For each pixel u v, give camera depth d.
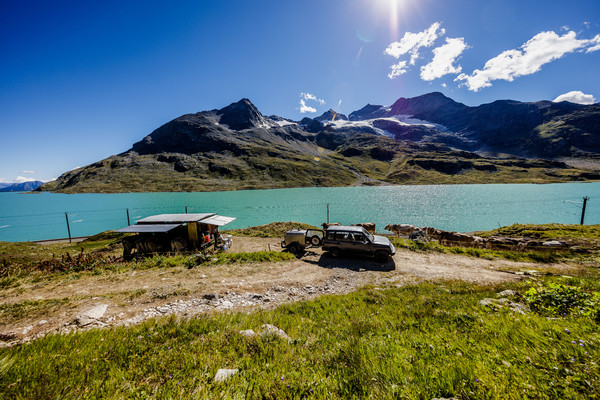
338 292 13.12
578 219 70.94
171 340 5.98
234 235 34.38
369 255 18.42
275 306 11.05
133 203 123.81
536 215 76.88
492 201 105.81
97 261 17.91
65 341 5.76
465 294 10.89
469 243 28.47
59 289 12.50
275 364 4.46
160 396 3.51
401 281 14.43
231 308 10.71
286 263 17.91
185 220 25.05
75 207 123.69
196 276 14.71
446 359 4.09
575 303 6.46
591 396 2.76
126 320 9.19
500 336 4.81
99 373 4.27
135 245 23.70
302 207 96.50
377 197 126.88
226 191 186.88
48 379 3.80
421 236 29.05
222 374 4.07
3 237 66.00
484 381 3.23
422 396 3.14
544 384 3.06
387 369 3.85
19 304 10.02
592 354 3.50
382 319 7.66
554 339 4.15
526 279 14.21
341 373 3.98
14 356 4.61
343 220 72.56
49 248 32.38
